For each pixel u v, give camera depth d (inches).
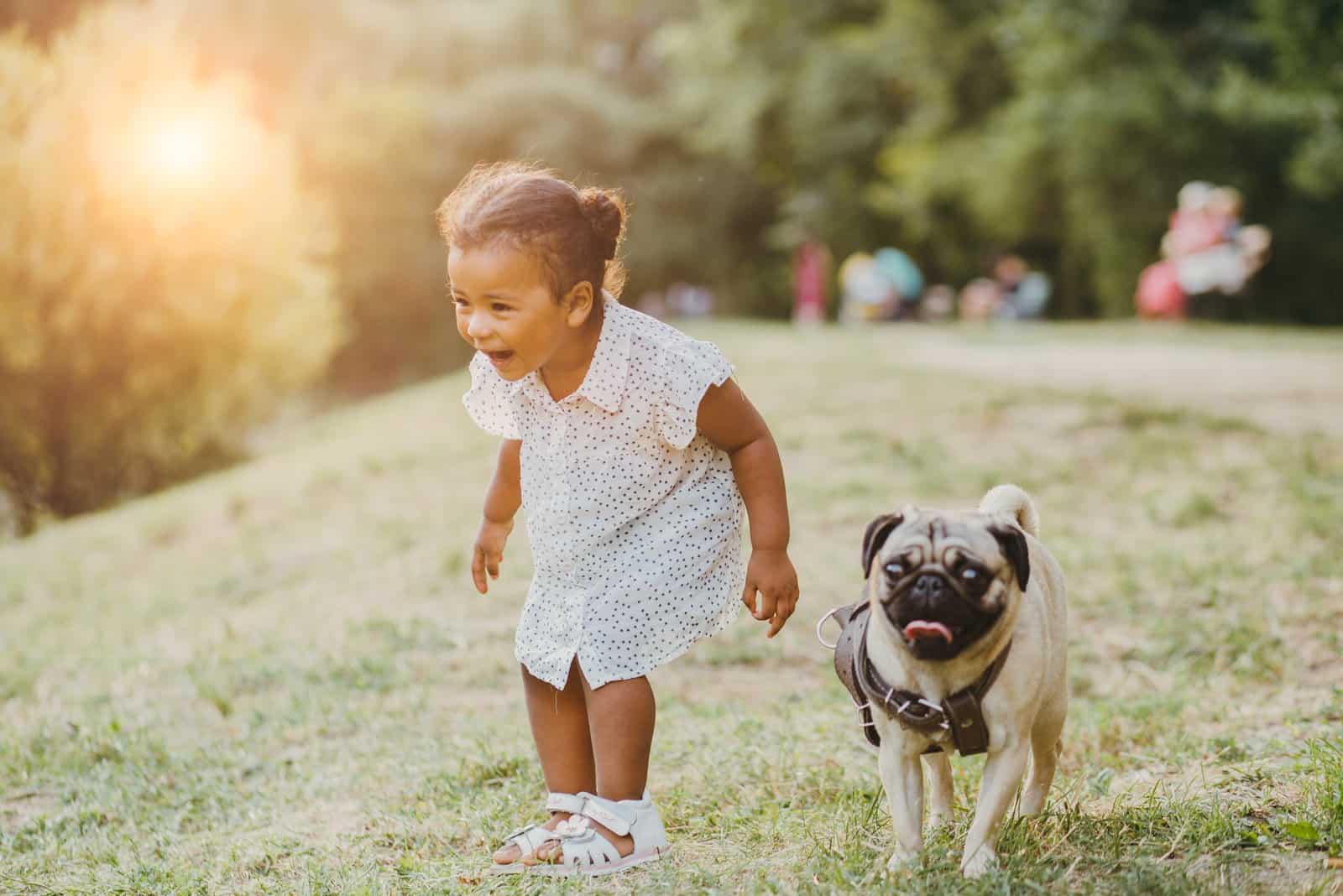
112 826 154.9
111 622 281.9
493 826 138.2
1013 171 1103.0
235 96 650.2
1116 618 222.4
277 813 154.4
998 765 108.7
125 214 580.1
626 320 124.2
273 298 651.5
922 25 1221.7
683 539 124.2
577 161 1578.5
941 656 101.3
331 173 1455.5
